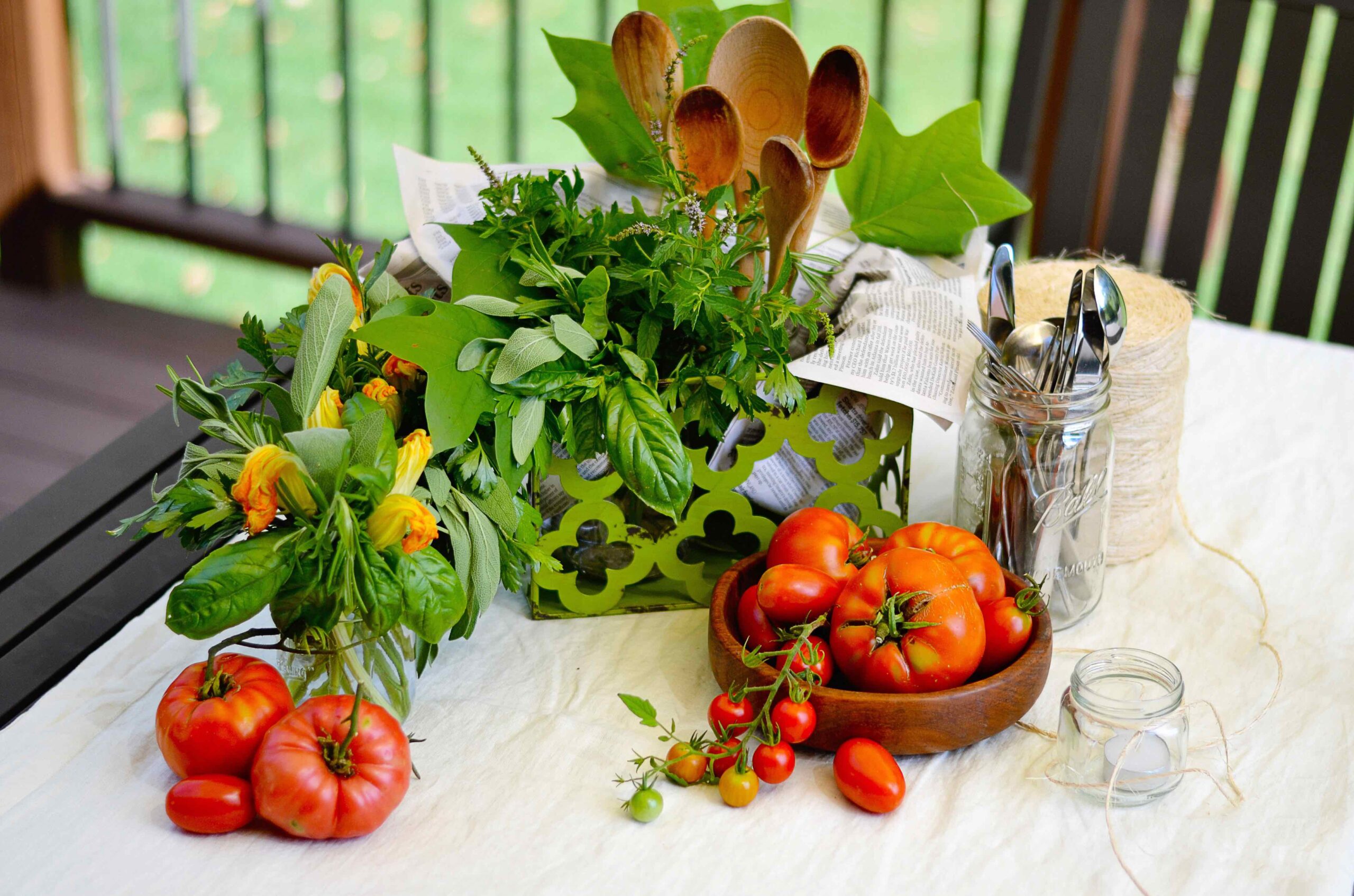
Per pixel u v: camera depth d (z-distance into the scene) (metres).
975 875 0.64
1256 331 1.19
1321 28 3.04
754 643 0.73
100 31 2.07
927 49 3.38
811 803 0.69
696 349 0.78
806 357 0.80
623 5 3.19
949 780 0.70
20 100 2.03
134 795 0.68
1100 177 1.49
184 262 2.86
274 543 0.63
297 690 0.70
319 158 3.03
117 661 0.78
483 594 0.72
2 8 1.96
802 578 0.71
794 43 0.77
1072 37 1.45
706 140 0.77
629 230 0.74
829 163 0.77
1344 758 0.71
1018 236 1.56
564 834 0.66
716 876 0.64
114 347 2.07
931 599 0.68
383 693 0.71
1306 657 0.80
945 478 0.98
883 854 0.65
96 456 0.95
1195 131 1.42
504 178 0.93
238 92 3.24
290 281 2.82
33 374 1.99
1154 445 0.85
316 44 3.41
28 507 0.89
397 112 3.17
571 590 0.83
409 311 0.72
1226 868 0.64
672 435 0.72
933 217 0.93
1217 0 1.38
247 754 0.65
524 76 3.28
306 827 0.63
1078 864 0.65
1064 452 0.77
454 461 0.72
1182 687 0.67
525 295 0.77
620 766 0.71
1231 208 1.44
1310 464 0.99
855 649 0.69
